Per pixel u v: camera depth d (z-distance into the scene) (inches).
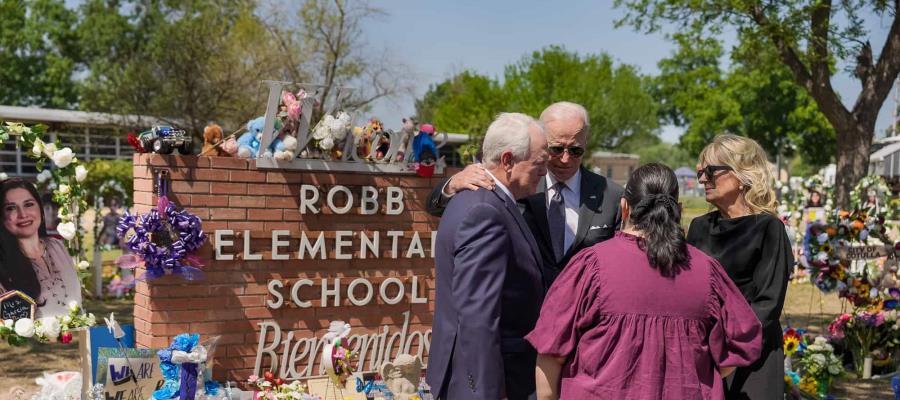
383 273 208.2
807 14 529.0
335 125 195.9
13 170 717.3
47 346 301.4
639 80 1444.4
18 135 162.2
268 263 193.0
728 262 124.0
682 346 93.9
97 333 163.2
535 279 108.0
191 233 178.2
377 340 206.7
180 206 181.9
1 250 156.5
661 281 95.6
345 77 804.0
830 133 1558.8
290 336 195.8
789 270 121.3
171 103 657.0
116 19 1355.8
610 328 95.3
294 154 194.1
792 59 569.9
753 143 129.6
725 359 97.3
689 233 133.6
